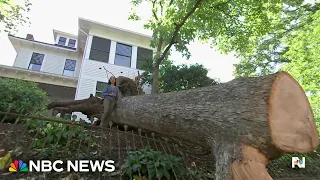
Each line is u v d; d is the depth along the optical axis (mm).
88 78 11773
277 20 13133
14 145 2988
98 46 12648
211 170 3424
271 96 1780
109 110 5238
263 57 17078
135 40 13766
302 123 1794
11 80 6125
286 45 15211
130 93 6715
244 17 8852
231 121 2035
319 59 9227
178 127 2955
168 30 7305
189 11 7066
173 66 11594
